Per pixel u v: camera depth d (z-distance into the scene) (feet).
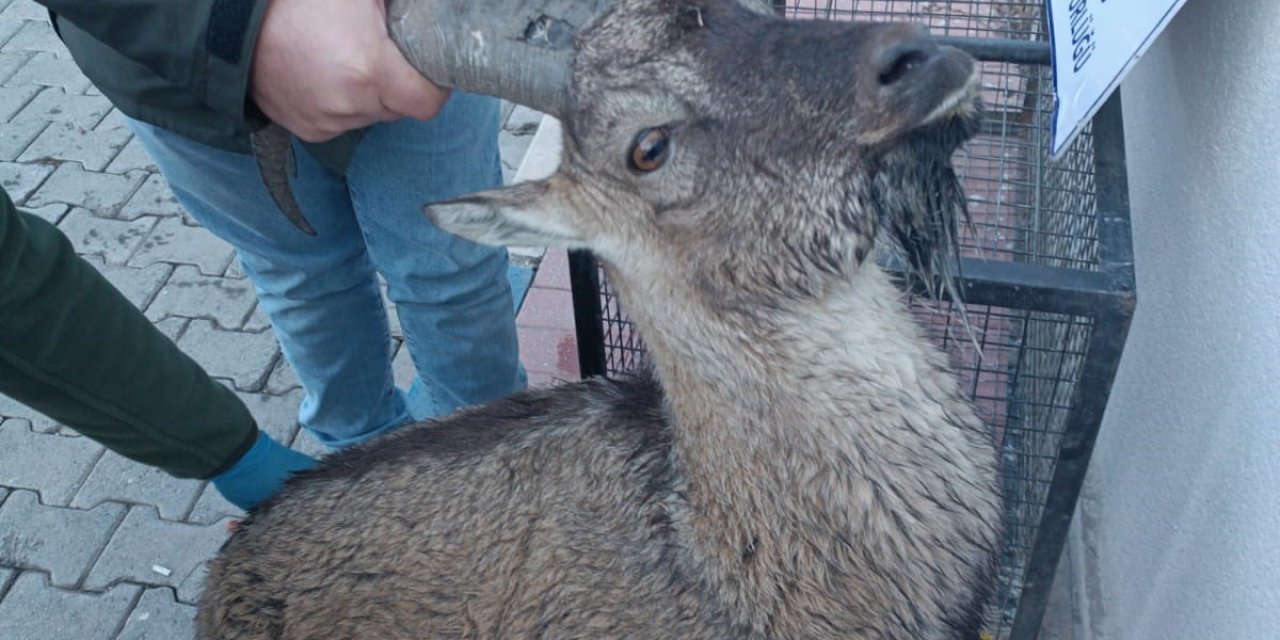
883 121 3.32
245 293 6.98
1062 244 4.86
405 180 4.64
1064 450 4.22
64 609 5.68
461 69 3.42
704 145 3.51
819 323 3.73
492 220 3.69
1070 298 3.83
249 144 4.17
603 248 3.80
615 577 3.84
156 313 6.90
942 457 3.85
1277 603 3.52
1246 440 3.77
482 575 3.92
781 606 3.77
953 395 3.96
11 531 5.95
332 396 5.58
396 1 3.44
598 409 4.07
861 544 3.76
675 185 3.59
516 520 3.93
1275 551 3.55
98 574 5.78
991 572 4.03
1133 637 4.67
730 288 3.69
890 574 3.80
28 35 8.84
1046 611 5.28
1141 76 5.00
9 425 6.38
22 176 7.78
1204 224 4.17
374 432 5.89
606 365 5.18
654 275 3.77
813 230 3.56
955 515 3.87
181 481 6.10
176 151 4.50
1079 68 3.90
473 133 4.70
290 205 3.94
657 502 3.89
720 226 3.61
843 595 3.78
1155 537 4.54
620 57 3.45
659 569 3.83
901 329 3.87
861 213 3.55
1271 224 3.64
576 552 3.87
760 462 3.75
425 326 5.25
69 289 3.88
